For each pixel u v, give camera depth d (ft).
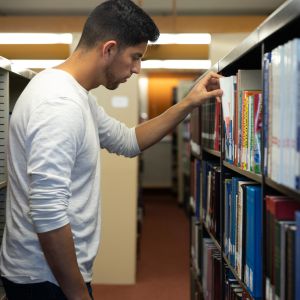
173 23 12.80
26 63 14.06
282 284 3.37
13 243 4.66
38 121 4.17
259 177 4.03
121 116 12.56
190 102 6.19
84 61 4.82
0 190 6.57
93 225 4.94
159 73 30.27
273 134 3.50
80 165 4.65
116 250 13.00
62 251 4.25
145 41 4.97
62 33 12.57
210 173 7.27
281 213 3.51
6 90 6.35
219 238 6.63
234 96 5.32
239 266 4.97
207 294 7.57
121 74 4.98
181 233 19.19
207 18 12.72
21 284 4.63
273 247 3.63
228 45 12.73
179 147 25.40
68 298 4.44
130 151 6.40
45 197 4.10
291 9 3.12
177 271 14.15
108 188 12.90
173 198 28.78
